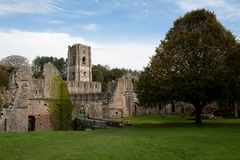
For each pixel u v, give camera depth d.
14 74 39.56
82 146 20.31
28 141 22.30
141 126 40.69
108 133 29.77
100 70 155.25
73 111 47.88
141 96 43.47
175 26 46.47
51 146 20.38
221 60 40.88
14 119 38.22
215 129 33.38
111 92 77.38
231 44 41.59
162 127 37.78
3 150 18.95
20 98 39.16
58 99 42.97
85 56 132.12
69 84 105.25
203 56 41.06
